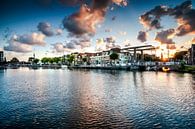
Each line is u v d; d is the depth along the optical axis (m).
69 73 125.19
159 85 60.22
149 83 65.38
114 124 24.67
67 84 64.06
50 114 28.78
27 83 67.81
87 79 81.31
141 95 43.38
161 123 24.91
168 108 31.89
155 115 28.11
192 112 29.53
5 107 32.81
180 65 128.75
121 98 40.06
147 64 151.38
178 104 34.66
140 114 28.69
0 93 46.50
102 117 27.38
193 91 48.56
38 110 30.88
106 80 76.31
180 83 64.62
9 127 23.88
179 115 28.12
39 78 87.94
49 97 41.31
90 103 35.62
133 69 151.38
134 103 35.53
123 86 58.31
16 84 64.94
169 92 47.31
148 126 24.03
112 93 46.06
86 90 50.78
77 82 69.94
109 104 34.78
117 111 30.19
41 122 25.41
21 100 38.34
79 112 29.64
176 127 23.67
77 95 43.47
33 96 42.50
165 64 141.25
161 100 38.03
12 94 45.12
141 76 94.44
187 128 23.34
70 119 26.45
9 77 94.19
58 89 52.75
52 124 24.80
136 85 60.41
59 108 32.16
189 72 112.38
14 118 27.08
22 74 116.94
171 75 98.44
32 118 26.92
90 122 25.44
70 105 34.09
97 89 52.47
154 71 136.62
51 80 78.06
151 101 37.12
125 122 25.33
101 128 23.55
